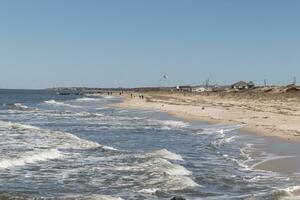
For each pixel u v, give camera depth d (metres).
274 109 67.38
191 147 30.36
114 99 158.25
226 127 44.38
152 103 105.19
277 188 17.44
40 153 24.19
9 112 72.69
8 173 19.61
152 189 16.88
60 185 17.61
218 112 63.75
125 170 20.31
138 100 128.38
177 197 14.68
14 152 24.28
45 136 32.88
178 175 19.42
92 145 28.58
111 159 23.36
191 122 52.16
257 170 21.44
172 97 150.38
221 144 31.58
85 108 93.81
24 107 90.50
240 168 22.00
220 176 19.78
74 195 15.75
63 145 28.31
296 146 29.30
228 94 147.25
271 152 27.00
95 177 19.03
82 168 20.95
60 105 110.31
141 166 21.20
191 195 16.22
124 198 15.63
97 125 48.97
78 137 35.78
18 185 17.47
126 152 26.09
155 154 25.09
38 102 129.50
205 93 178.88
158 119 58.53
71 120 56.59
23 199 14.74
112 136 37.62
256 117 52.47
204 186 17.78
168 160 23.78
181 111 71.69
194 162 23.75
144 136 37.66
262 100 104.75
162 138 36.06
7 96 192.38
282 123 43.91
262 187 17.75
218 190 17.12
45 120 56.31
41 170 20.45
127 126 47.72
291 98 102.06
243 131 39.06
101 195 15.53
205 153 27.34
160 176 19.05
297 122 44.88
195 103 99.31
